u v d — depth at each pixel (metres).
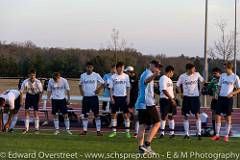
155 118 16.16
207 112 37.03
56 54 77.31
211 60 62.72
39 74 70.50
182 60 71.06
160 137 21.47
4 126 22.72
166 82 21.19
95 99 22.12
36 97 22.84
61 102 22.38
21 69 71.62
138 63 67.31
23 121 28.06
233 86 20.77
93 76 22.11
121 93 21.73
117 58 66.31
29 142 18.25
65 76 71.69
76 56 75.44
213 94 22.44
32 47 83.94
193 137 22.11
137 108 16.39
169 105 21.53
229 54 62.19
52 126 26.78
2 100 22.00
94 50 76.19
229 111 20.72
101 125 26.59
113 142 19.12
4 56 76.19
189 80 21.33
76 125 27.06
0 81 64.44
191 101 21.31
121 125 26.12
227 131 20.77
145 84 16.31
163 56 71.69
